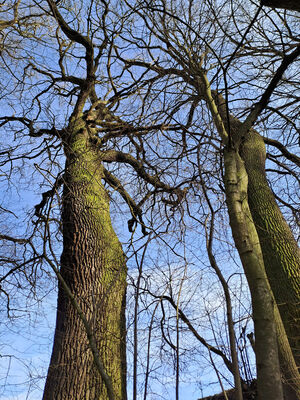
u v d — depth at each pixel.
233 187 4.23
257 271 3.65
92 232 6.81
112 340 5.83
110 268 6.54
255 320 3.45
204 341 4.07
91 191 7.27
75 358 5.67
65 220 6.96
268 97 4.87
